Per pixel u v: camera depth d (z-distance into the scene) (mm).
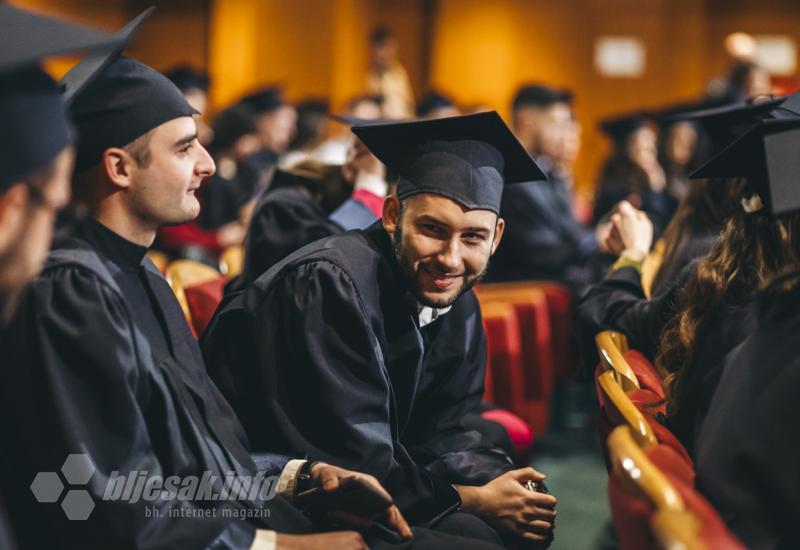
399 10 12523
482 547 1910
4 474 1564
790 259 1675
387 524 1812
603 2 13281
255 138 6477
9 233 1181
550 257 5766
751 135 1693
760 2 13117
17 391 1562
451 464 2250
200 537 1586
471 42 12078
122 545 1540
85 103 1735
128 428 1588
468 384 2355
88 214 1793
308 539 1676
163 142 1767
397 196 1992
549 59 12375
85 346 1575
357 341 1942
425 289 1958
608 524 4031
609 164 6465
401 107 7297
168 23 10625
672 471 1518
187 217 1812
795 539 1400
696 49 13188
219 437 1787
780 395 1420
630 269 2678
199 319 2797
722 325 1778
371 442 1917
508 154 2047
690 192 2723
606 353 2094
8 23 1339
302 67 10883
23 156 1184
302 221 3102
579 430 5754
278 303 2004
